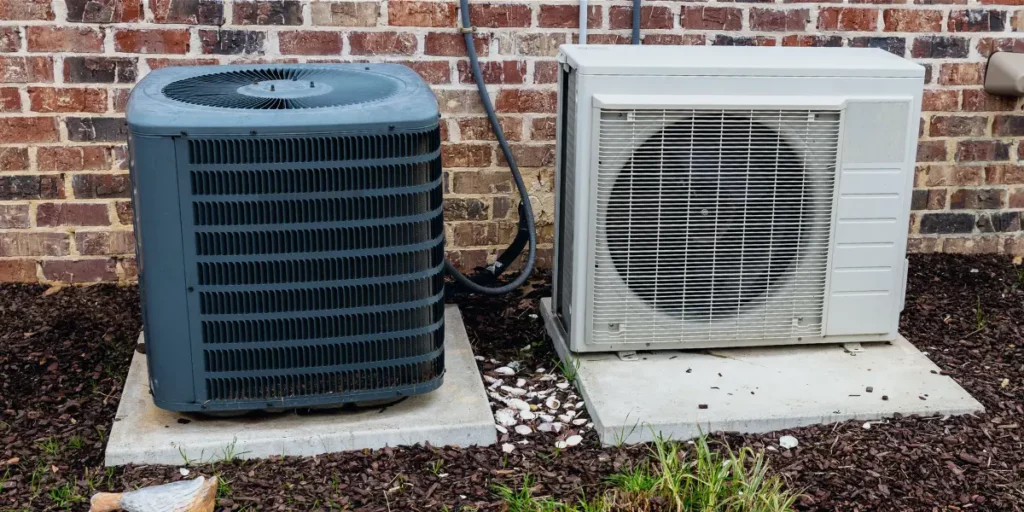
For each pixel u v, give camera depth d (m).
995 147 4.39
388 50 3.97
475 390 3.19
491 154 4.13
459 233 4.20
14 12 3.76
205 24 3.85
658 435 2.99
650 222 3.26
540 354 3.63
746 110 3.17
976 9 4.21
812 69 3.18
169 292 2.75
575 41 4.05
